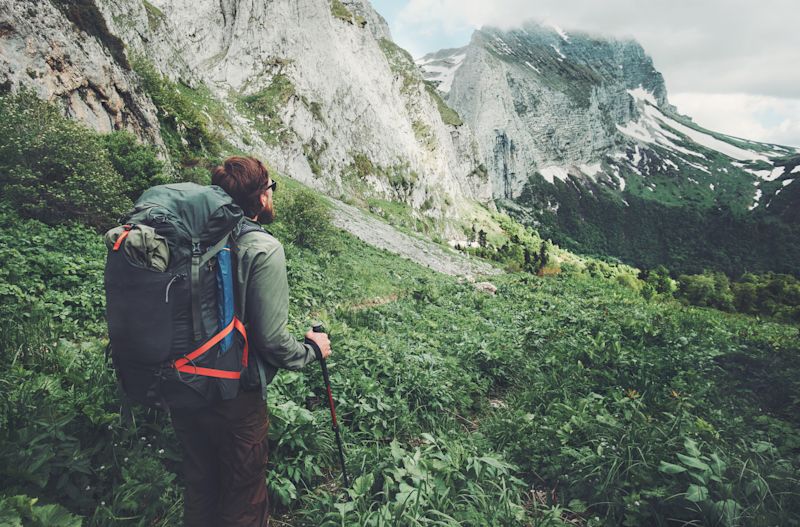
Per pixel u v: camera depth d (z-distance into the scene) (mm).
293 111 58375
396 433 4266
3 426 2574
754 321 16594
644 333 8203
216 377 1920
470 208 154000
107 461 2779
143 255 1752
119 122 18812
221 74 57125
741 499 2959
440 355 6516
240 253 2002
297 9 68500
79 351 3967
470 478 3322
